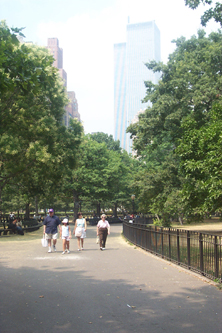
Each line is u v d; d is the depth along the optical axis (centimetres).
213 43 2361
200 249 948
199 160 1186
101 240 1603
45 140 2578
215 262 856
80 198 5391
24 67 739
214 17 1579
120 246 1803
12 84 743
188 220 1725
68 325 538
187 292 746
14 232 2909
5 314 594
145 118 2444
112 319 567
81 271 1006
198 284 827
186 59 2461
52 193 3872
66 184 4859
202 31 2684
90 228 4244
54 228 1541
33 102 2638
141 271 1003
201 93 2047
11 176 2700
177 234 1130
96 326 533
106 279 888
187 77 2258
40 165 2592
